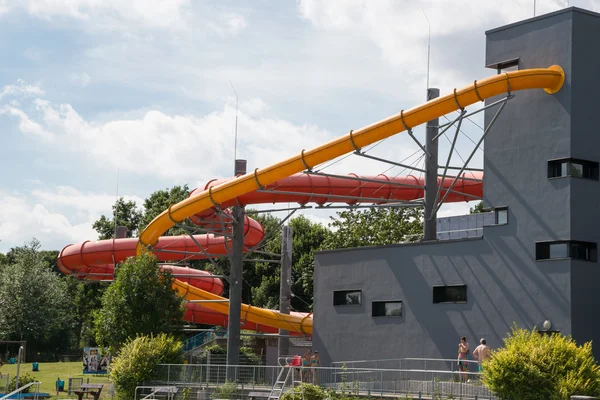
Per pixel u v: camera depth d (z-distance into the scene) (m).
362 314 48.72
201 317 74.81
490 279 42.84
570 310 39.41
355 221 88.31
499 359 32.03
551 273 40.41
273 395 41.34
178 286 68.06
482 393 33.47
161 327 56.69
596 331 40.03
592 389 31.17
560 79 41.56
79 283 119.12
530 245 41.53
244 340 75.25
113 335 56.28
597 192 41.38
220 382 46.22
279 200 57.81
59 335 115.44
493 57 45.00
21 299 105.06
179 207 57.38
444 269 45.00
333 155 48.56
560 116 41.41
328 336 50.31
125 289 56.88
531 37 43.31
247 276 110.62
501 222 43.38
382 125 46.59
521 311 41.34
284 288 67.81
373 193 59.19
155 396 47.59
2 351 105.94
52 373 77.75
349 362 44.41
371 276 48.56
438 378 36.12
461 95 43.53
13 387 51.62
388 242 84.44
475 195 61.03
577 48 41.66
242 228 59.44
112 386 51.75
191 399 46.50
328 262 51.03
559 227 40.53
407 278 46.69
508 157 43.25
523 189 42.31
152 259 58.16
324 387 39.69
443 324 44.56
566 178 40.66
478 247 43.62
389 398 37.09
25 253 110.62
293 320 66.38
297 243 108.19
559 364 31.58
